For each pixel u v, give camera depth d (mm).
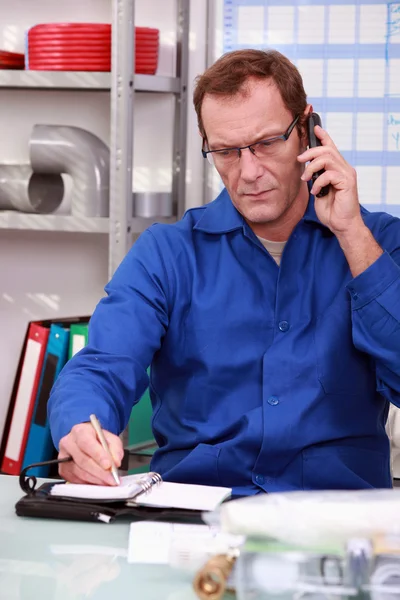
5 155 3006
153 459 1754
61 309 3031
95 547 1170
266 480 1615
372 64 2742
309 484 1616
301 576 920
